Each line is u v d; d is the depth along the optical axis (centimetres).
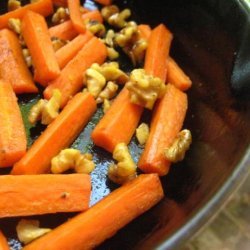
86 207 20
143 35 27
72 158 22
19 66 25
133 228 21
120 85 26
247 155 18
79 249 20
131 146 23
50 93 24
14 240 20
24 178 20
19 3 28
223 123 22
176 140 23
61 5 29
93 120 24
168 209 21
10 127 22
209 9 25
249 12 22
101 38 28
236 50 23
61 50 26
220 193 18
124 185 21
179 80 25
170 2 27
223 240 24
